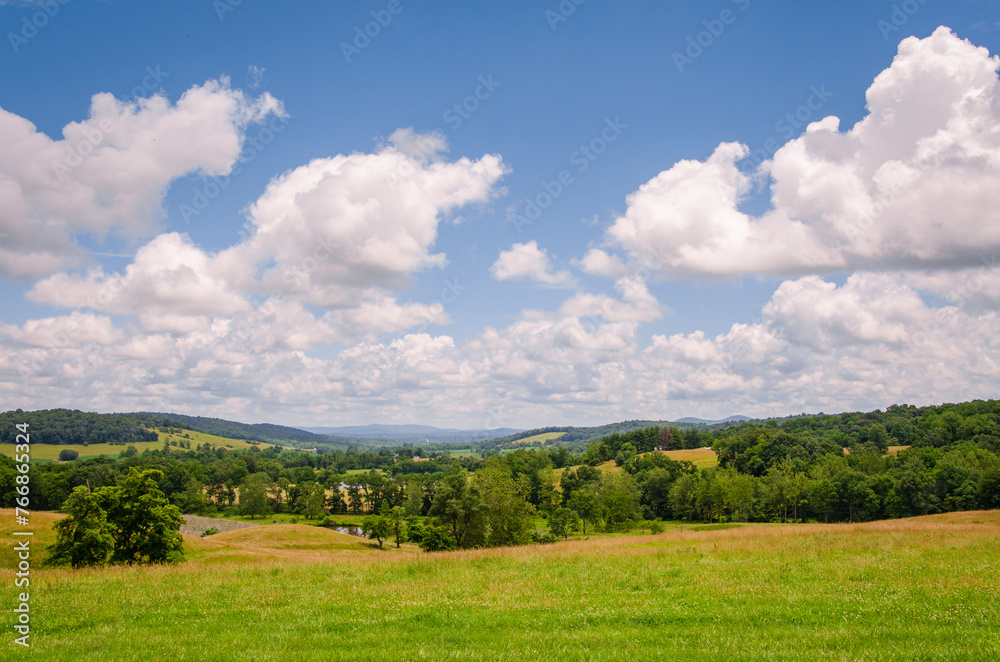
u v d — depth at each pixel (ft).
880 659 34.37
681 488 400.06
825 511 359.25
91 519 114.42
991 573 59.11
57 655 38.45
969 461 345.31
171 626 46.32
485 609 50.11
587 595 55.88
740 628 42.42
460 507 199.11
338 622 46.32
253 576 72.43
